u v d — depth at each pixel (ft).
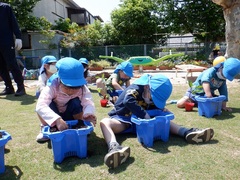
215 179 5.27
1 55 16.52
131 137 7.78
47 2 59.11
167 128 7.27
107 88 12.87
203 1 48.21
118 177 5.46
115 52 49.19
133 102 7.26
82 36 51.75
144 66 39.47
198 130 7.29
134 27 54.39
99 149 6.99
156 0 53.72
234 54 20.83
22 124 9.74
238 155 6.39
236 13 20.24
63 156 6.32
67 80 6.46
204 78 10.44
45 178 5.53
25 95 16.61
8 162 6.35
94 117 7.31
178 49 50.14
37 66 41.96
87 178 5.46
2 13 15.67
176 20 50.72
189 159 6.19
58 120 6.61
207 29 50.19
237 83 19.19
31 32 46.11
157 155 6.44
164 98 6.96
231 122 9.10
